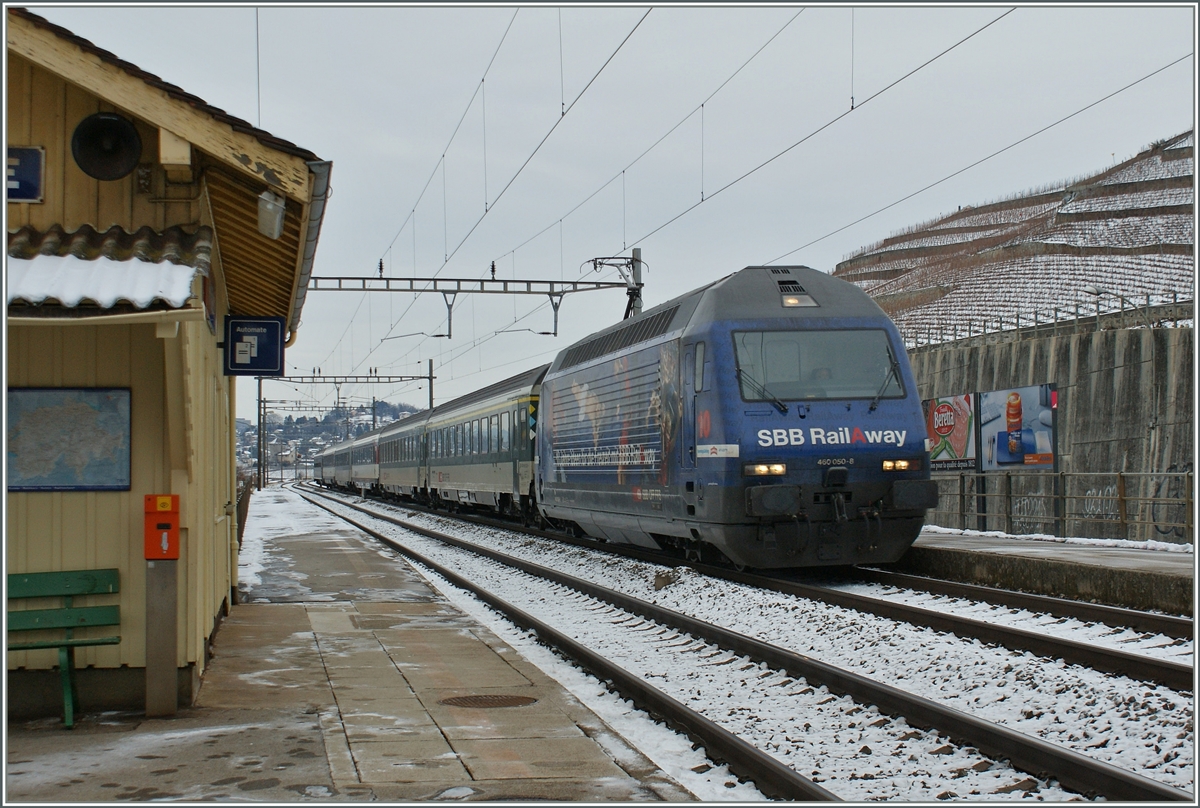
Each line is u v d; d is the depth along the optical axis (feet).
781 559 42.73
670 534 49.98
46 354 23.03
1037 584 40.65
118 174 23.56
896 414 43.55
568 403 66.44
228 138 22.40
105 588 22.77
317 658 29.68
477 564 63.00
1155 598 34.86
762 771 18.61
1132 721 21.24
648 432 51.13
